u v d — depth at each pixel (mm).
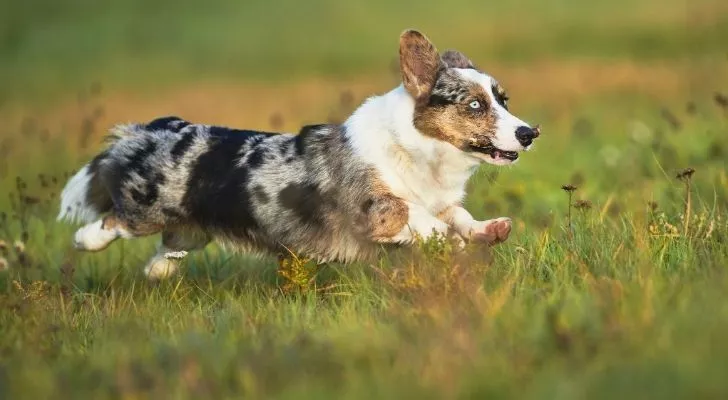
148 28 54281
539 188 15359
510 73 36594
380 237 10531
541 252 10211
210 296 11000
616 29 44312
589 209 12133
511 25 48656
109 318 9805
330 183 10789
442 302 8523
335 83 38312
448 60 10969
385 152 10586
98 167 12078
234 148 11352
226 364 7598
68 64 48469
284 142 11242
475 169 10875
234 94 37969
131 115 34000
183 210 11508
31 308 9875
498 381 6660
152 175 11531
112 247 14125
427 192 10719
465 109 10336
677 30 42281
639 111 24859
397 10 54719
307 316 9234
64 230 15000
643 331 7246
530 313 8062
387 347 7574
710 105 23156
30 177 22234
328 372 7215
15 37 53094
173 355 7887
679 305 7781
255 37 52156
